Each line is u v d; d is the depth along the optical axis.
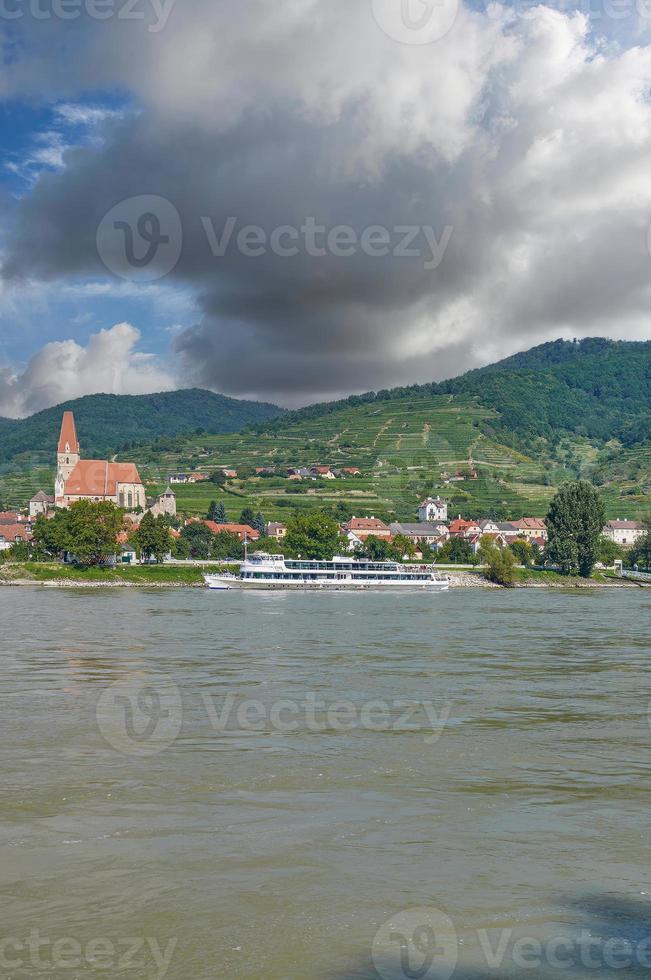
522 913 21.20
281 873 23.28
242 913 20.95
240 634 79.81
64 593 146.12
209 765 33.50
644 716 43.09
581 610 117.81
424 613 109.75
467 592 168.62
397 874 23.33
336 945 19.47
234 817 27.59
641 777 32.47
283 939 19.70
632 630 87.25
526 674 56.28
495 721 41.75
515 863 24.20
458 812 28.36
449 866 23.91
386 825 27.06
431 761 34.47
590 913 21.23
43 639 74.56
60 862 23.84
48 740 37.03
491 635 81.19
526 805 29.12
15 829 26.33
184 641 73.69
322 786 30.97
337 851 24.86
